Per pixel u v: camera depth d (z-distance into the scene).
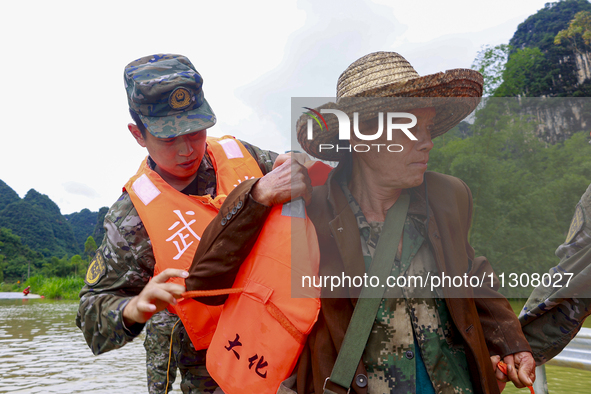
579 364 1.66
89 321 1.40
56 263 100.88
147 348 2.65
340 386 0.92
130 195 1.57
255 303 1.01
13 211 182.88
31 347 7.26
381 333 0.98
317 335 0.98
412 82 0.89
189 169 1.63
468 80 0.92
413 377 0.96
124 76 1.66
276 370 0.99
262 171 1.86
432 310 1.00
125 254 1.49
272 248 1.00
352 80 1.04
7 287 81.31
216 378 1.05
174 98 1.54
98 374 5.00
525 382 1.03
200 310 1.41
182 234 1.48
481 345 0.98
